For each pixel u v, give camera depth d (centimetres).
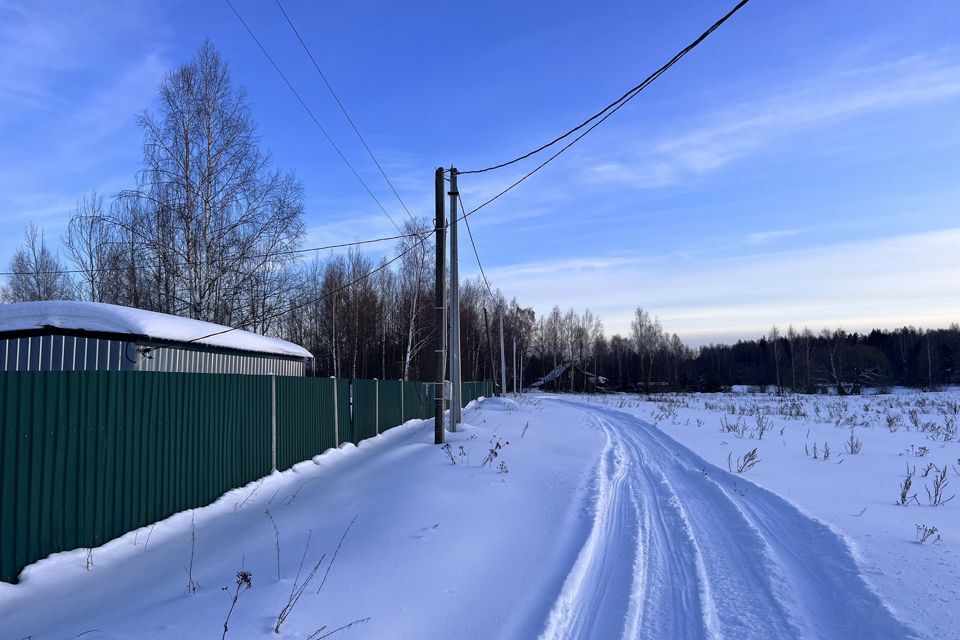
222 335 1184
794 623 409
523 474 912
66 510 508
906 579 470
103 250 2080
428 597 442
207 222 1722
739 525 670
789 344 7725
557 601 435
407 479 815
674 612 433
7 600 427
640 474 1038
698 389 8062
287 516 675
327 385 1130
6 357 925
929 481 931
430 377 4131
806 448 1259
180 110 1714
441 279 1211
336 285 3956
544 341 9250
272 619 385
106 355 933
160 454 631
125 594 451
